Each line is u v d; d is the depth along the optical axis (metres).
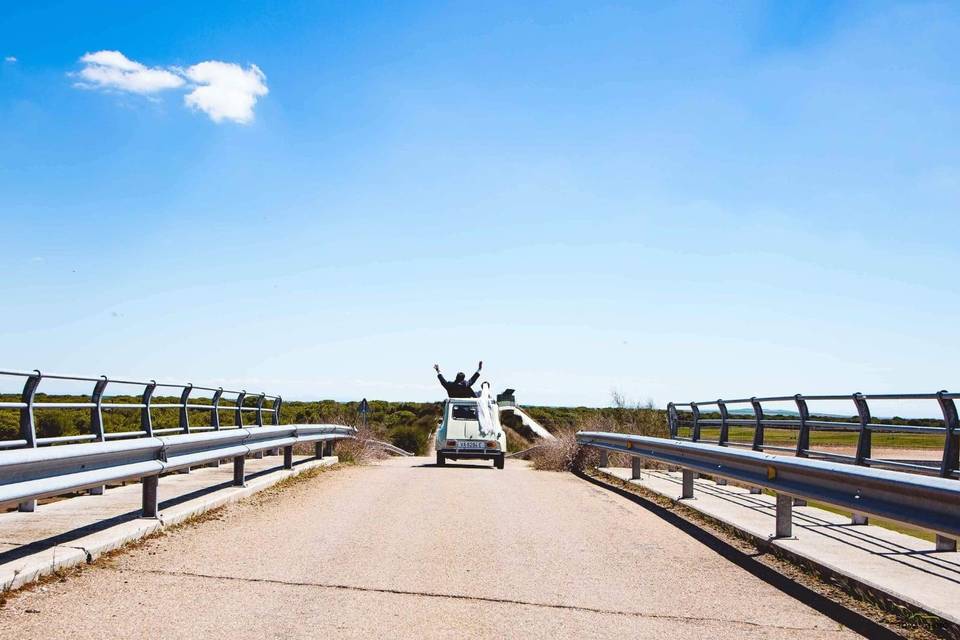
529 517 10.56
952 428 7.84
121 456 7.93
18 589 5.98
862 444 9.53
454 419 22.36
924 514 5.79
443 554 7.91
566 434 21.61
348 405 43.44
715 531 9.52
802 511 10.77
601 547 8.48
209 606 5.78
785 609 6.06
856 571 6.70
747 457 8.95
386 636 5.23
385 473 17.38
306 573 6.92
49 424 15.47
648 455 13.77
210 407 14.50
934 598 5.79
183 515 9.28
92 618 5.38
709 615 5.89
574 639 5.27
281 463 17.39
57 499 11.45
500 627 5.50
